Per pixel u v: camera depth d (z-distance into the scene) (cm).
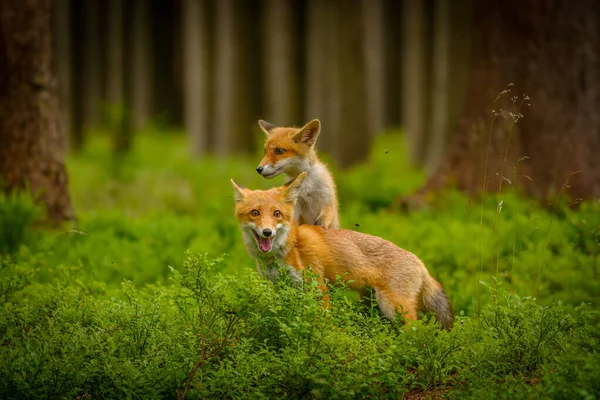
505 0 1711
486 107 1725
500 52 1714
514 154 1673
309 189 1131
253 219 927
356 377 720
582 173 1659
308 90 3625
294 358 723
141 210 2138
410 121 3978
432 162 3625
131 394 720
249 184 2309
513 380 735
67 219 1554
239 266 1119
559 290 1137
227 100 3750
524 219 1355
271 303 777
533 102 1677
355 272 934
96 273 1163
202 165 2788
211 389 729
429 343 809
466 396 721
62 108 3972
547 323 826
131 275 1188
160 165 2859
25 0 1532
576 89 1688
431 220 1560
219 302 787
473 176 1712
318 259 939
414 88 3966
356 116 3316
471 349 800
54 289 927
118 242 1401
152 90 4744
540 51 1688
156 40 4831
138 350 800
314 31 3578
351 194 1925
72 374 721
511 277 1088
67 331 796
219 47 3784
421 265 941
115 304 850
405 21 4066
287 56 3725
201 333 774
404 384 762
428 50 4072
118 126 2831
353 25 3316
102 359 751
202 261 792
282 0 3691
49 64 1570
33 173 1521
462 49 3753
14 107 1525
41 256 1220
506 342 810
